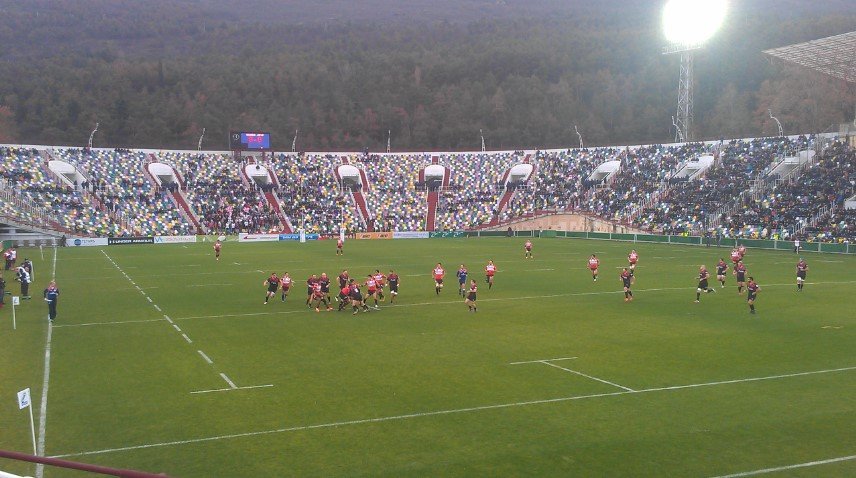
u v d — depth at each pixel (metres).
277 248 91.38
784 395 24.00
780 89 149.50
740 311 41.03
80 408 22.81
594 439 19.84
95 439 19.97
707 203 99.06
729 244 89.31
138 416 22.00
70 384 25.67
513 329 35.97
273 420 21.58
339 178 122.69
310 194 118.19
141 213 105.12
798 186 92.44
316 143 189.00
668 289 50.56
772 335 34.06
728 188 99.25
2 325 37.38
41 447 19.36
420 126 192.38
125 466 17.98
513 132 186.12
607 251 83.75
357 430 20.67
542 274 60.25
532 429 20.69
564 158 123.38
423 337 34.09
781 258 73.00
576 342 32.72
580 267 65.94
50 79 197.38
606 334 34.53
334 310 42.28
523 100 199.25
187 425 21.14
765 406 22.77
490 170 125.50
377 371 27.52
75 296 48.25
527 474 17.42
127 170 111.69
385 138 195.75
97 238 97.44
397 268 65.62
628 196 108.50
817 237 82.00
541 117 189.50
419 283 54.47
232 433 20.45
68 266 68.81
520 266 67.06
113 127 179.50
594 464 18.05
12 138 168.25
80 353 30.80
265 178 119.62
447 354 30.41
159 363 28.94
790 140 101.88
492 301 45.38
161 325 37.50
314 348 31.73
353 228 113.19
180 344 32.69
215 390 24.89
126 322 38.34
